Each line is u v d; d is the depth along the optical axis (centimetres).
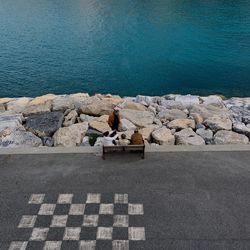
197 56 4222
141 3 7219
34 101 2369
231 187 1290
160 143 1780
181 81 3541
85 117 2111
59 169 1399
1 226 1105
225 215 1151
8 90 3316
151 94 3262
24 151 1529
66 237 1062
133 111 2114
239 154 1509
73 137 1811
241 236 1067
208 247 1027
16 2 7556
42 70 3803
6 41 4828
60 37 5016
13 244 1037
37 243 1041
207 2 7162
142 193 1254
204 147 1559
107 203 1205
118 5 7088
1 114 2138
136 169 1395
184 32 5162
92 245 1033
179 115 2148
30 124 1973
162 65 3944
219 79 3591
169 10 6544
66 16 6266
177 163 1437
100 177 1345
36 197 1236
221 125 1959
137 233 1076
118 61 4062
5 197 1236
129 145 1446
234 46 4559
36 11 6688
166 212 1162
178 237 1062
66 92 3294
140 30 5306
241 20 5778
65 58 4162
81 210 1174
